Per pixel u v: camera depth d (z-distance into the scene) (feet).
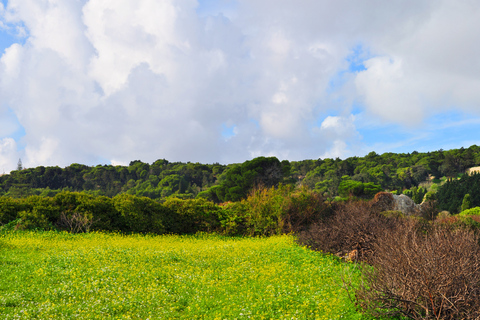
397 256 18.94
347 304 20.34
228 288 25.53
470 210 68.28
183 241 50.72
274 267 31.07
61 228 50.75
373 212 42.11
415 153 370.94
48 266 29.30
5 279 25.05
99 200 55.21
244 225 61.16
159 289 24.82
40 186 314.35
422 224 32.86
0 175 331.77
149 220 56.65
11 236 42.57
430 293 16.56
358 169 329.72
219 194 144.87
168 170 322.34
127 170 360.48
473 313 15.90
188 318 20.20
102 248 37.17
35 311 19.47
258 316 19.67
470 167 319.06
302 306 20.72
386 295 18.01
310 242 38.99
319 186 271.28
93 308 20.72
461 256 17.87
